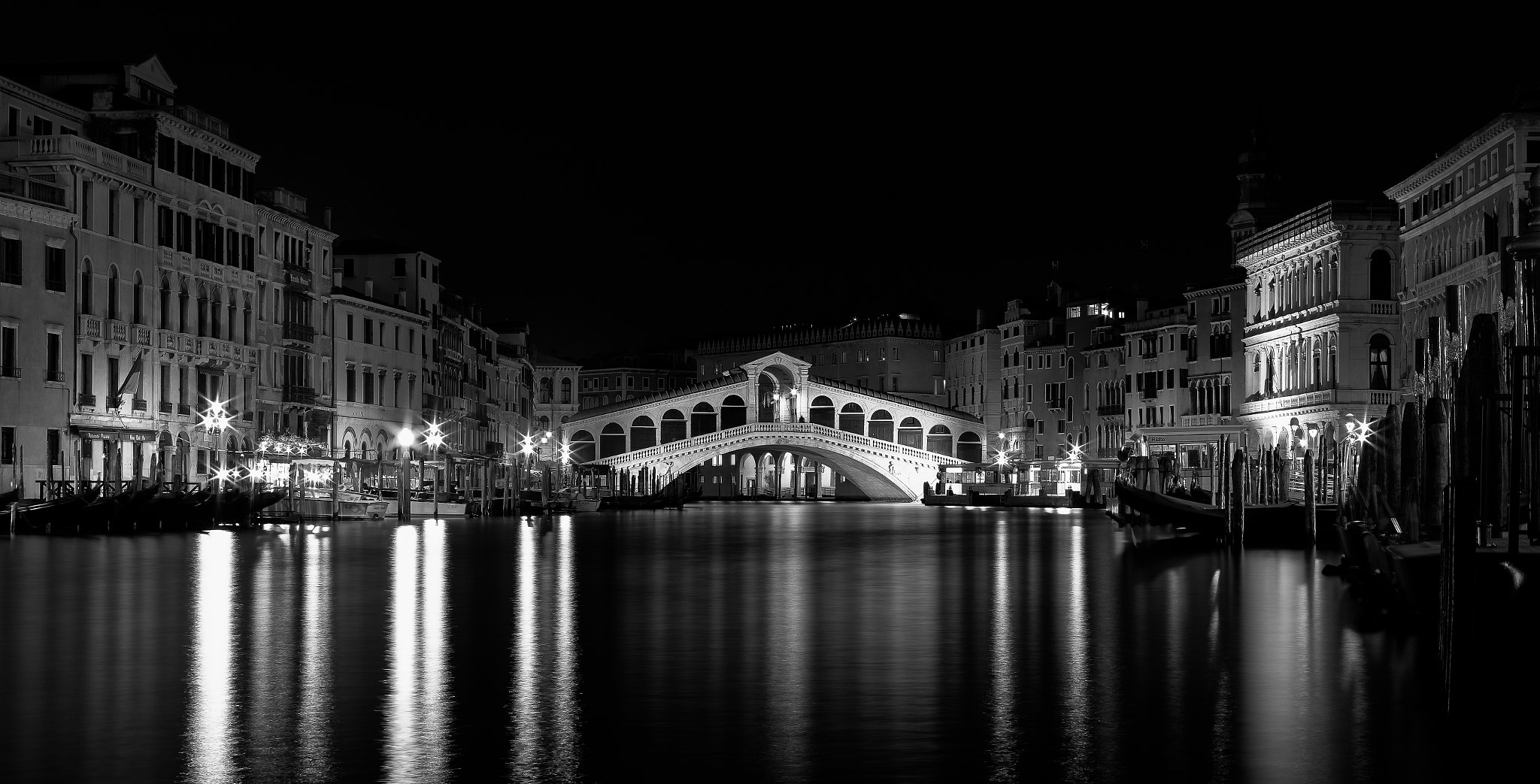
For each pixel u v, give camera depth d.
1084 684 22.72
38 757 17.86
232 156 78.38
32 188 63.06
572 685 22.52
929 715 20.39
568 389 177.50
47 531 57.25
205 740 18.70
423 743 18.66
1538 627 24.78
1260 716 20.36
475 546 56.22
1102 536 69.88
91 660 24.50
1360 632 28.58
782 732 19.31
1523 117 65.44
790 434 140.62
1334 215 85.12
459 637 27.50
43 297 63.25
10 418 61.34
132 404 69.25
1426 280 77.44
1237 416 102.88
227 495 64.81
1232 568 45.41
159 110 71.81
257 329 80.94
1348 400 84.62
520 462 129.62
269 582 37.75
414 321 102.88
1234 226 113.81
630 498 118.12
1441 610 22.11
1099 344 138.12
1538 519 32.84
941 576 42.66
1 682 22.52
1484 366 37.44
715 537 68.69
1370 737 19.14
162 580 37.53
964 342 166.88
